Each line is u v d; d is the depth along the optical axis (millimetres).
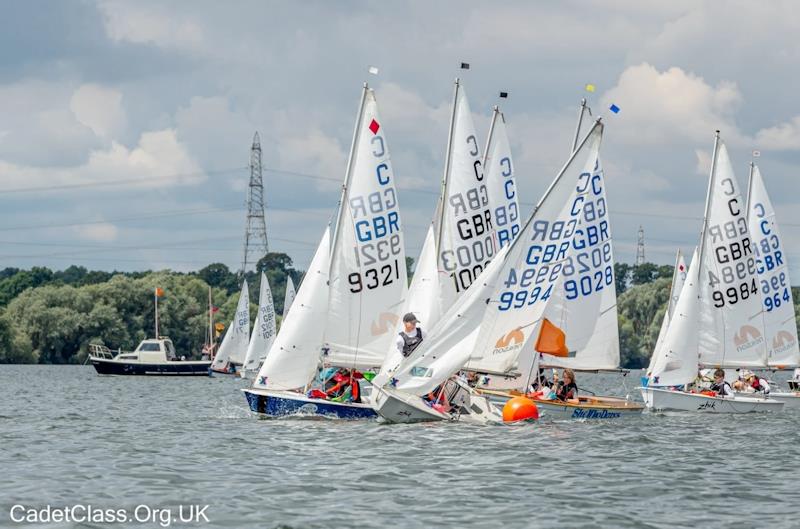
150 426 60875
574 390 67375
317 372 63062
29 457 46031
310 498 36125
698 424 65688
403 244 62469
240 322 167000
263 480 39531
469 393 60188
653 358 97375
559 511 34531
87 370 199375
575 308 74812
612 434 56750
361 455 45875
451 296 64125
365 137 61969
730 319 81688
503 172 72562
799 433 60188
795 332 91250
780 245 91250
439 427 56312
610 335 75938
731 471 43812
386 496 36594
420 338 59031
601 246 75938
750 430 62031
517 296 60781
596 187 75938
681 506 35781
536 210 61219
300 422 58531
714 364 81562
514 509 34688
